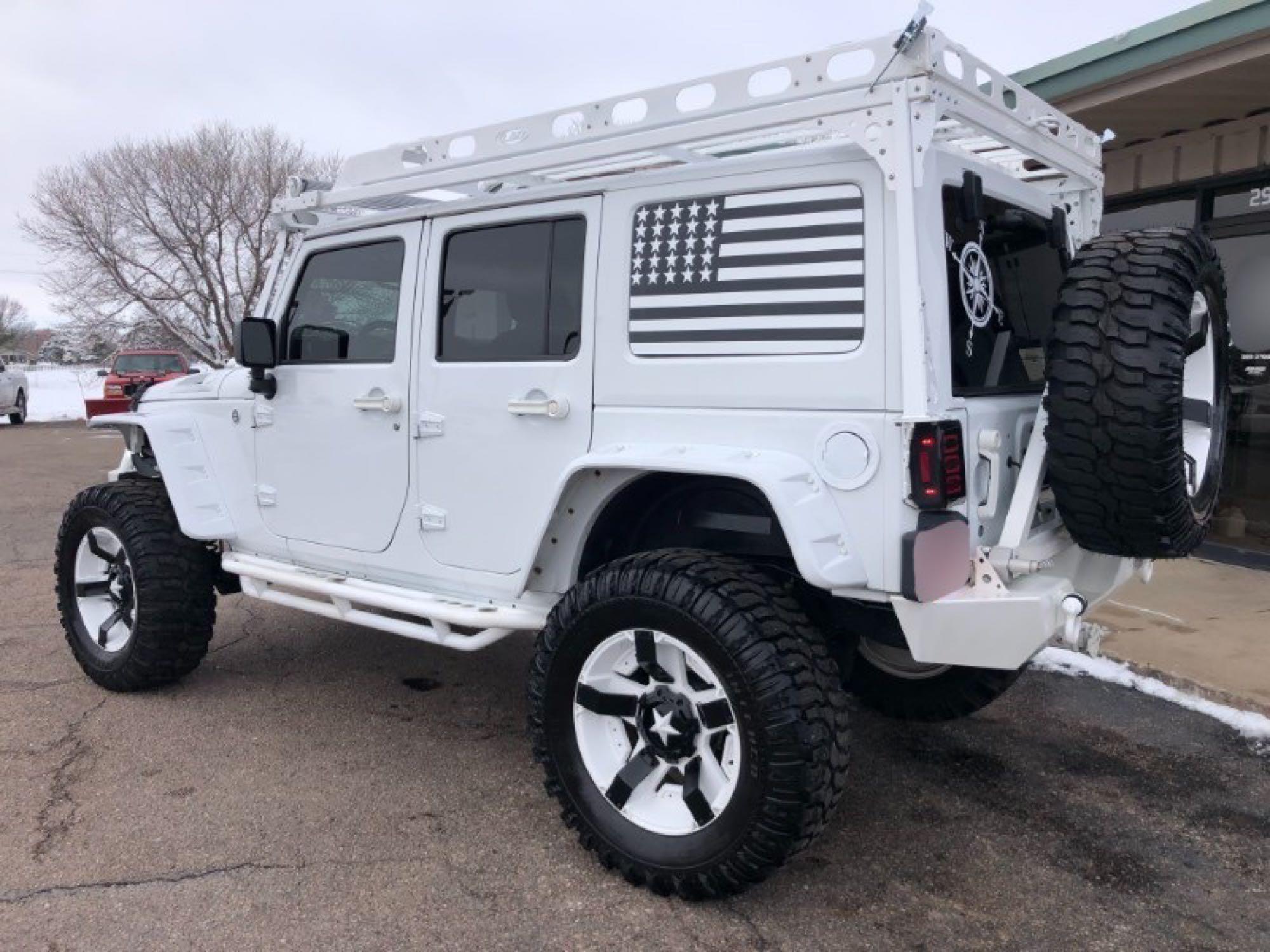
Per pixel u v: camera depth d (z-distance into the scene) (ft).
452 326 11.93
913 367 8.52
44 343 208.85
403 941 8.96
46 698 15.02
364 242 12.91
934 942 8.99
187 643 14.85
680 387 9.96
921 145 8.48
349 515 13.01
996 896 9.77
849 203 9.06
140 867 10.14
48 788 11.93
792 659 8.71
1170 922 9.37
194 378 15.61
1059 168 11.53
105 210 108.58
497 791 11.97
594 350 10.59
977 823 11.28
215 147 106.73
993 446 9.15
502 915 9.37
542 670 10.06
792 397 9.29
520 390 11.12
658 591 9.19
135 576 14.44
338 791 11.93
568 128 10.52
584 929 9.14
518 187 11.91
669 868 9.29
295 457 13.61
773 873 9.53
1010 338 10.66
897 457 8.67
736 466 8.95
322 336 13.43
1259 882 10.07
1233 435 23.68
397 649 17.75
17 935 8.95
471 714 14.53
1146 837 10.98
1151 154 24.76
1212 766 12.81
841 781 8.86
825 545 8.74
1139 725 14.14
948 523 8.63
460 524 11.79
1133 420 8.61
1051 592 8.82
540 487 11.02
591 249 10.62
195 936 8.98
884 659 13.57
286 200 13.78
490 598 11.68
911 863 10.40
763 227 9.50
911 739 13.64
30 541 28.12
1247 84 19.52
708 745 9.37
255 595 14.33
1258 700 14.26
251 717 14.33
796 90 9.00
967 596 8.75
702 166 9.84
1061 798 11.93
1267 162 21.91
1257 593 19.92
